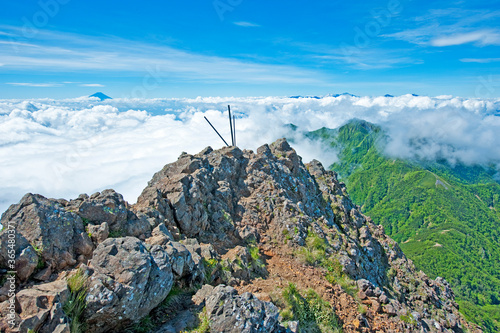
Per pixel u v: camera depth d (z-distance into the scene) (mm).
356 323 13945
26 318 6984
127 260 9031
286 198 21953
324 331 12586
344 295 15641
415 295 22812
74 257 10125
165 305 10047
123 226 12469
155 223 14086
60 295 7832
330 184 33656
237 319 8961
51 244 9641
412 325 15578
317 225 20531
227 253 15914
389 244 29328
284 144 30609
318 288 15297
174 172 21453
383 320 15211
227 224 18156
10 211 10141
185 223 16203
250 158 26047
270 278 15008
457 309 26781
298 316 12586
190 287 11375
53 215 10211
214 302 9406
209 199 19266
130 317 8570
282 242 18547
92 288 8219
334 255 18531
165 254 10180
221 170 22469
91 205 11945
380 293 16812
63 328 7246
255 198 21453
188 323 9172
